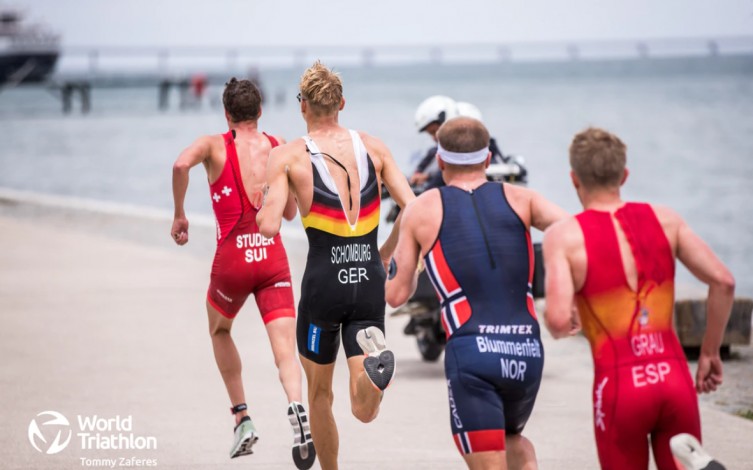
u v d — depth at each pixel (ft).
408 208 60.39
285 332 77.51
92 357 124.26
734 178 416.05
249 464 81.66
